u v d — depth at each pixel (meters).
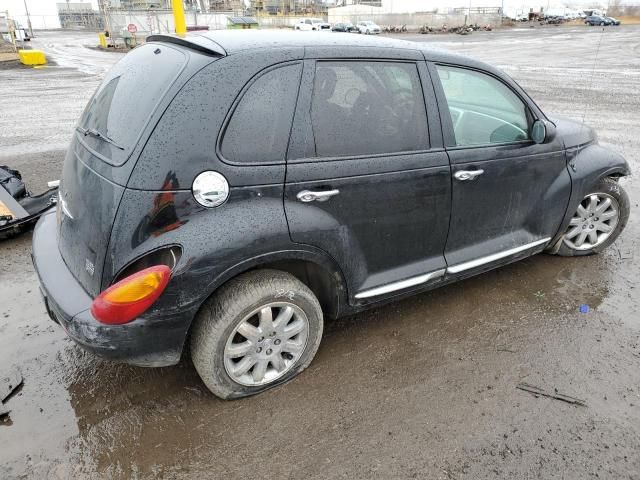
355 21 57.22
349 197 2.62
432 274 3.12
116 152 2.29
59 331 3.29
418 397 2.71
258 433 2.47
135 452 2.37
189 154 2.20
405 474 2.26
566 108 10.69
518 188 3.40
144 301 2.18
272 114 2.39
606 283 3.86
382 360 3.00
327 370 2.91
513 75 15.88
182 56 2.42
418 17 54.84
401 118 2.81
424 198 2.92
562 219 3.82
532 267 4.11
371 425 2.53
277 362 2.71
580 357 3.03
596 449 2.39
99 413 2.59
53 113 10.98
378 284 2.93
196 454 2.36
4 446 2.39
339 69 2.60
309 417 2.57
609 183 4.01
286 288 2.54
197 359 2.49
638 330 3.28
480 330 3.29
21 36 48.91
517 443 2.42
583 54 23.06
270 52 2.42
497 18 55.56
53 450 2.38
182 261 2.21
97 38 56.34
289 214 2.44
